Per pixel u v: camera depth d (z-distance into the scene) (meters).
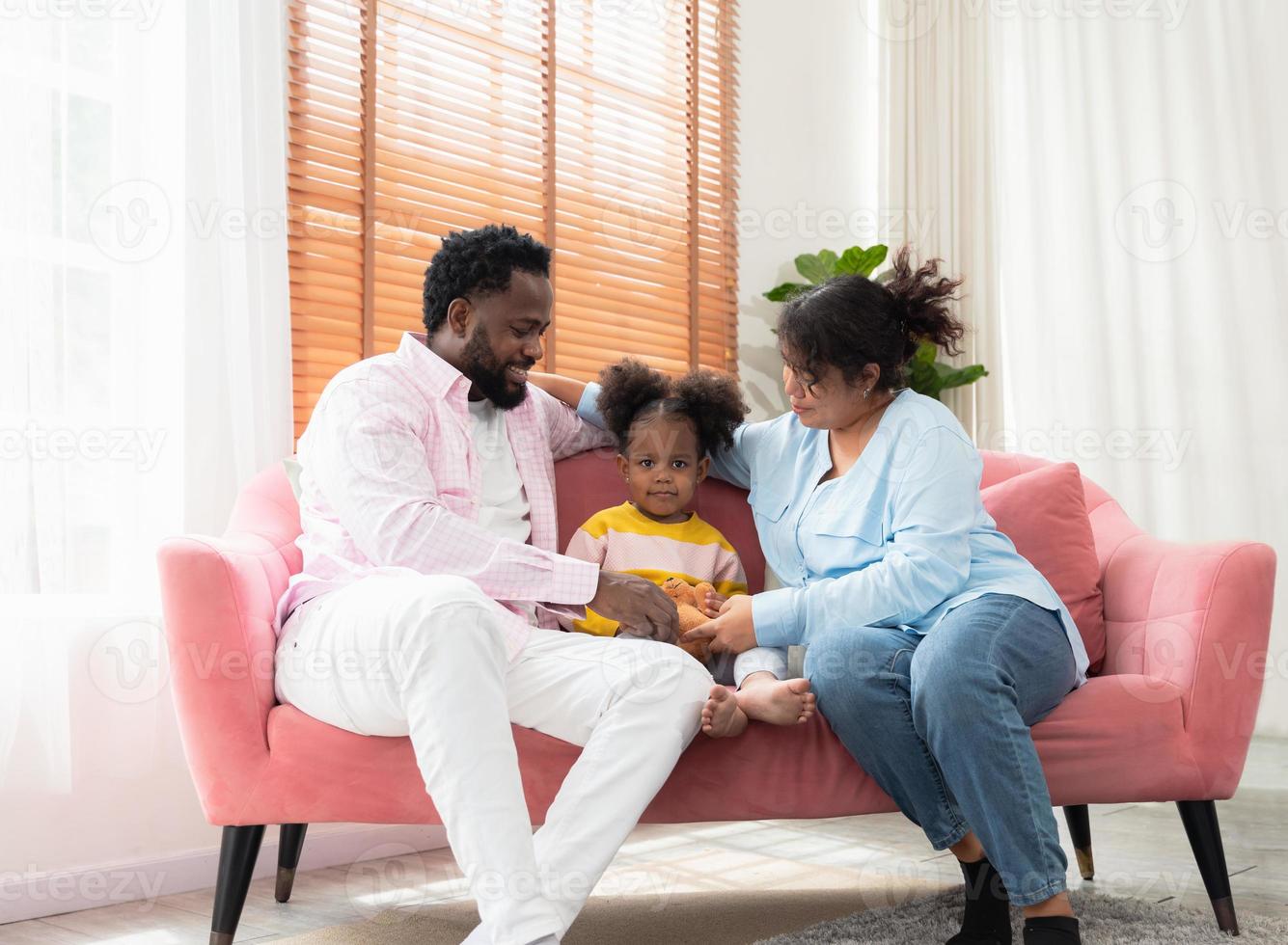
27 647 1.79
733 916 1.79
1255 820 2.47
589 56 3.05
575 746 1.47
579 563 1.52
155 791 1.98
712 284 3.36
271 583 1.60
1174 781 1.52
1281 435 3.46
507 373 1.72
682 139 3.28
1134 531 1.91
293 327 2.31
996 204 3.68
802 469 1.78
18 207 1.82
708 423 1.88
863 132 3.83
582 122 3.01
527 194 2.85
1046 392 3.70
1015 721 1.39
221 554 1.49
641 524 1.84
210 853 2.04
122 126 1.99
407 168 2.58
